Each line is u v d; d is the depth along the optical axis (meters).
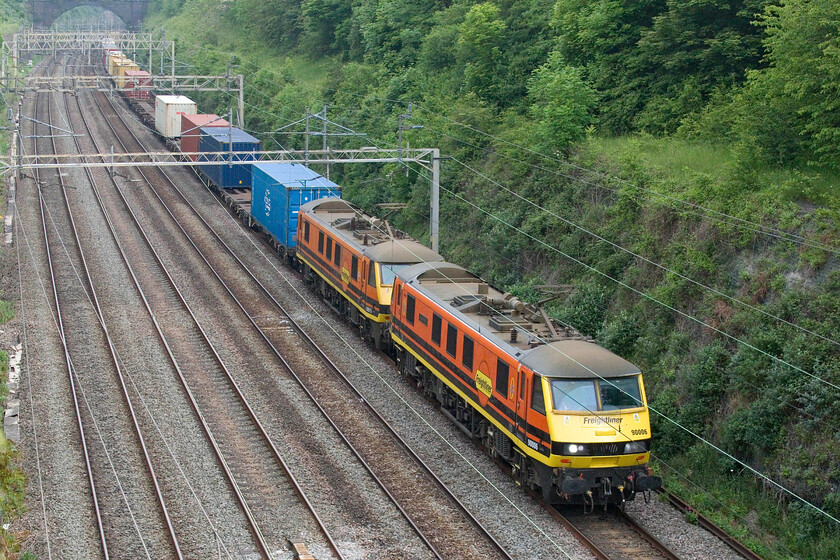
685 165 65.06
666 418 48.34
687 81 77.69
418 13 138.62
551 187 74.31
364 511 40.84
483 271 76.75
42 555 36.69
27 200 108.56
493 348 45.19
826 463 41.38
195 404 52.75
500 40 104.31
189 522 39.66
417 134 96.38
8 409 51.69
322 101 133.62
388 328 62.59
